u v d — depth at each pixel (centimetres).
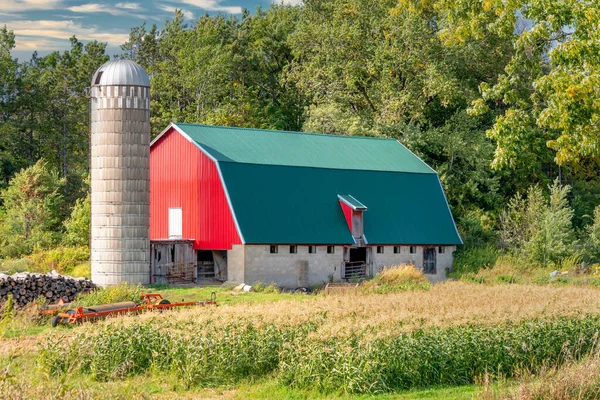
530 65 4762
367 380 3225
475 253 8944
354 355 3297
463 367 3503
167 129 7844
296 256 7544
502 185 10756
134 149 6912
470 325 3738
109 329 3609
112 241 6875
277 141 8419
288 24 13862
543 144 10112
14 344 3716
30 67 13300
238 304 5066
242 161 7631
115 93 6875
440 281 8144
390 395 3191
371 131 10125
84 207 8994
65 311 4650
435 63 10275
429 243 8500
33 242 8681
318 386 3247
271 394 3200
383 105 10556
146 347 3544
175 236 7712
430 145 10294
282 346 3484
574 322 4038
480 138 10388
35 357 3416
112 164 6894
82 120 12788
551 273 8031
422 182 8881
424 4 7325
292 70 11625
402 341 3406
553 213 8875
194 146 7606
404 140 9981
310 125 10356
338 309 4325
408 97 10244
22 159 11756
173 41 13812
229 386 3316
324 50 11019
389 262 8256
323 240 7675
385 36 10712
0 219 9356
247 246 7200
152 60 14575
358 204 7962
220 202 7381
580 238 9331
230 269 7288
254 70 13338
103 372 3381
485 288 6097
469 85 10800
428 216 8681
